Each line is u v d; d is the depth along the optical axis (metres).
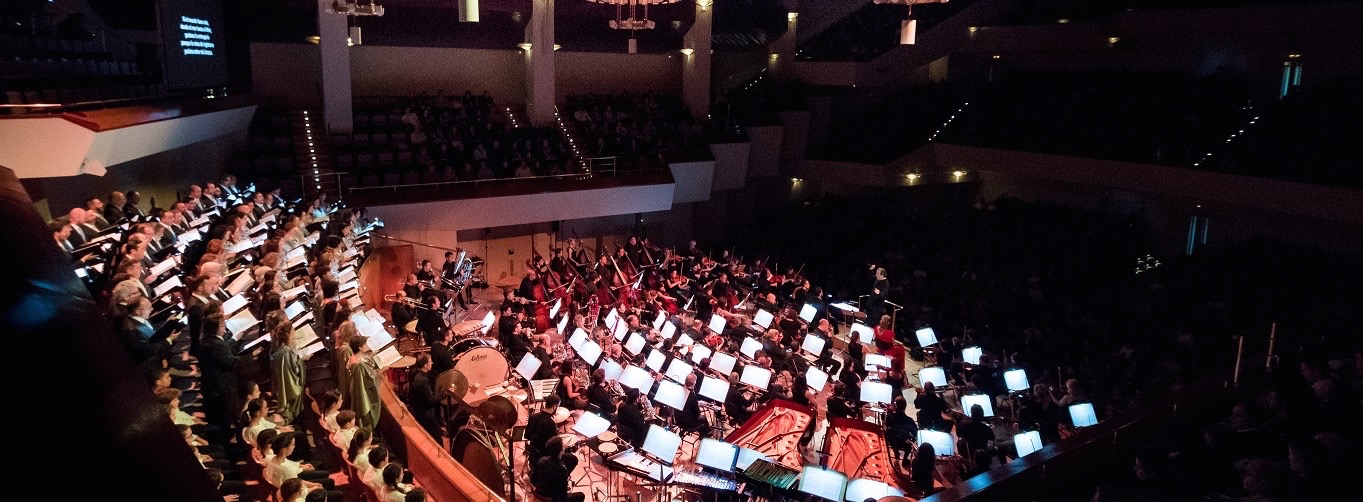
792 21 37.19
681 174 31.95
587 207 29.20
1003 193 36.16
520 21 33.12
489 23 32.84
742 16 36.97
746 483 12.56
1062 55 35.19
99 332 2.66
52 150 14.62
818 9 38.16
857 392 17.91
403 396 15.34
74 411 1.98
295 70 30.52
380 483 9.66
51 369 2.14
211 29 28.27
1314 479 11.66
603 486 14.74
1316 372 14.32
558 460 11.37
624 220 32.53
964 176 36.97
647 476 12.48
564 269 25.70
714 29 36.97
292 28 30.17
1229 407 15.28
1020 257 26.55
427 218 26.64
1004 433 17.62
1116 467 13.92
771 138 35.41
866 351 21.69
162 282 11.67
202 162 24.33
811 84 37.22
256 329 11.81
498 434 12.16
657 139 32.22
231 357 10.51
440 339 15.97
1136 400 16.56
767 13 37.00
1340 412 13.40
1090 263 25.95
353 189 25.73
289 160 26.86
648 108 34.12
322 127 29.31
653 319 22.83
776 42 37.50
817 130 37.19
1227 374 15.98
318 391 12.87
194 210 16.97
